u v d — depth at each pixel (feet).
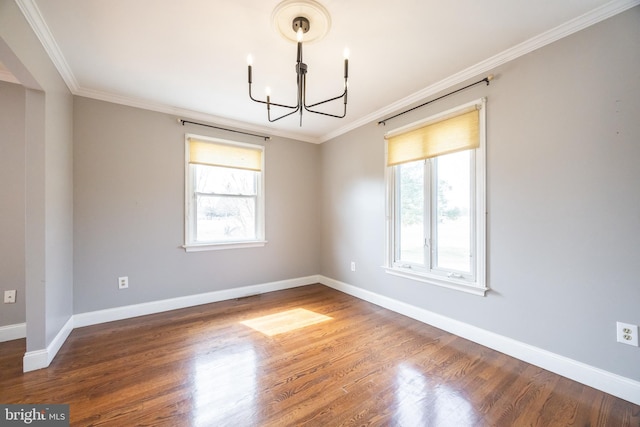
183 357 6.91
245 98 9.55
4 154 7.80
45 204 6.44
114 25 5.88
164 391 5.58
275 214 13.02
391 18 5.69
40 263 6.39
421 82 8.47
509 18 5.76
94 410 5.02
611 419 4.85
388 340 7.86
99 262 9.04
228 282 11.69
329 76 8.08
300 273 13.85
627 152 5.34
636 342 5.22
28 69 5.52
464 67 7.64
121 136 9.43
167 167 10.28
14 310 7.91
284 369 6.40
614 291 5.49
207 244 10.99
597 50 5.66
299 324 8.98
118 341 7.75
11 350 7.23
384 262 10.61
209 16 5.63
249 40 6.43
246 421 4.79
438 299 8.71
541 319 6.48
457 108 8.05
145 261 9.84
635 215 5.26
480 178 7.52
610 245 5.53
